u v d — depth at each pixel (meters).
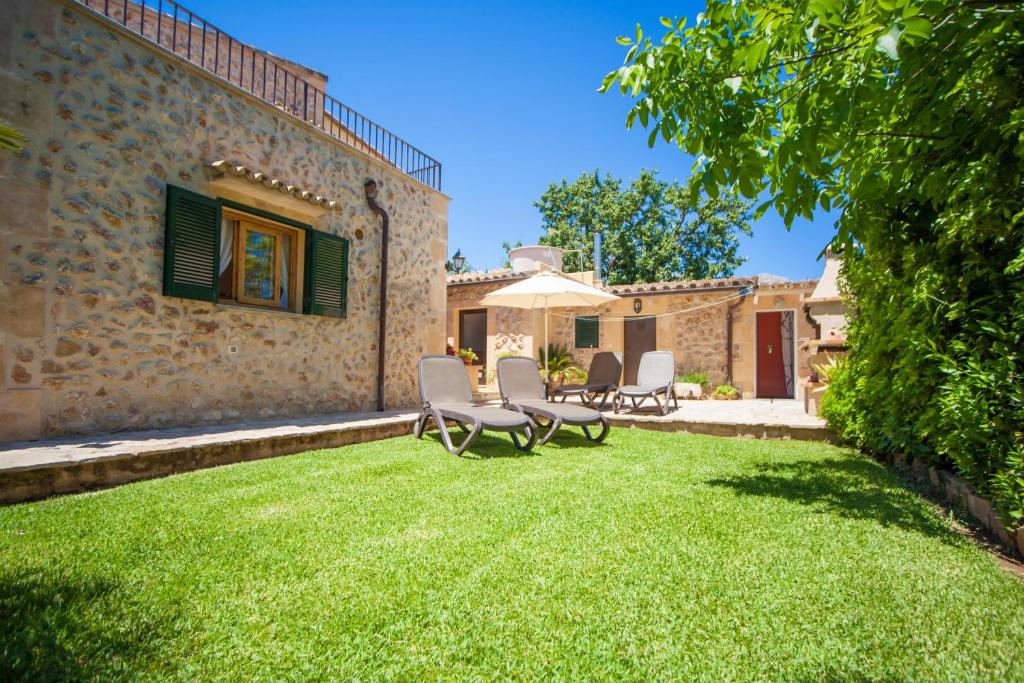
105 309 4.39
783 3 2.19
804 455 4.69
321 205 6.13
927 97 2.72
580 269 24.50
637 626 1.63
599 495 3.23
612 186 26.12
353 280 7.07
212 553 2.20
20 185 3.88
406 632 1.59
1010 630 1.62
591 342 12.48
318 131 6.45
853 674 1.39
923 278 3.03
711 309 11.45
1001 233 2.41
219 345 5.33
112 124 4.44
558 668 1.41
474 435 4.47
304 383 6.32
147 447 3.70
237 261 5.78
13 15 3.85
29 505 2.86
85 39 4.27
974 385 2.50
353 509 2.89
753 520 2.74
